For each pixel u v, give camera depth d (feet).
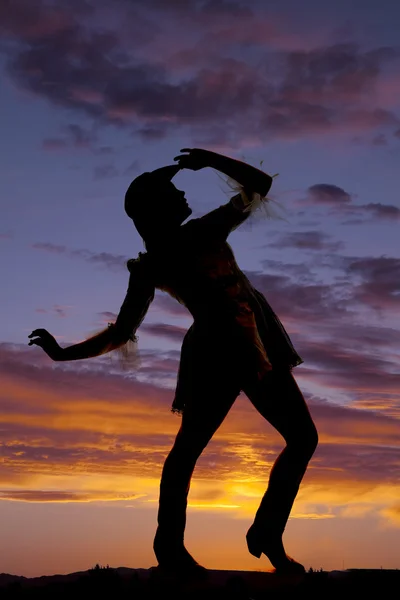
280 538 22.47
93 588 19.63
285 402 22.81
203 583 20.62
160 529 22.82
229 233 23.52
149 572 22.18
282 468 22.59
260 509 22.57
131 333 24.17
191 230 23.31
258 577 21.30
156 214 23.21
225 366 22.90
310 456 22.75
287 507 22.47
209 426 23.17
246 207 23.22
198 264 23.09
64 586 19.92
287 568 22.20
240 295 23.08
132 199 23.45
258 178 22.95
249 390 22.99
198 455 23.26
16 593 19.57
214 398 23.04
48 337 24.04
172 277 23.36
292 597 19.49
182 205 23.49
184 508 22.99
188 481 23.15
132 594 19.52
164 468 23.25
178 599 19.29
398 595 19.26
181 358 23.84
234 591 19.19
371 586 19.63
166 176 23.45
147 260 23.59
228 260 23.38
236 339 22.74
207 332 23.00
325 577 20.08
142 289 23.79
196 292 23.09
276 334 23.40
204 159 23.12
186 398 23.43
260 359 22.54
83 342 24.13
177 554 22.47
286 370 23.18
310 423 22.85
